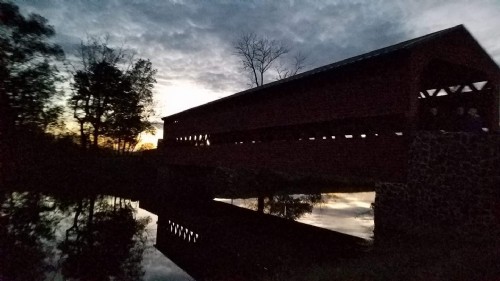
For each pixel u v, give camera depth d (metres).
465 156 7.46
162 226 13.13
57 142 30.14
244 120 14.76
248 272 7.69
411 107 8.01
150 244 10.59
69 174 28.38
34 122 26.25
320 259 7.82
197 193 22.06
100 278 7.68
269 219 13.32
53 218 14.02
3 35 23.64
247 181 21.88
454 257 5.42
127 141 36.50
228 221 13.33
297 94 11.85
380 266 5.61
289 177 23.62
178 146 22.22
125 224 13.35
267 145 12.98
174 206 17.36
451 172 7.66
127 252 9.72
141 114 36.34
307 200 17.16
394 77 8.49
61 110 27.78
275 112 12.88
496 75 9.97
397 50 8.10
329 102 10.48
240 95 14.75
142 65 35.81
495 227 6.80
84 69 33.06
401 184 8.73
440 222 7.74
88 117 32.94
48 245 10.09
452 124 11.33
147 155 27.36
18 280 7.39
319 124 11.41
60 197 19.59
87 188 23.70
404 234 8.22
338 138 10.00
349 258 7.46
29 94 25.39
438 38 8.61
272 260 8.27
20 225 12.42
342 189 20.86
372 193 19.31
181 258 9.12
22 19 24.02
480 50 9.61
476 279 4.37
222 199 19.16
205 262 8.72
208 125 17.98
